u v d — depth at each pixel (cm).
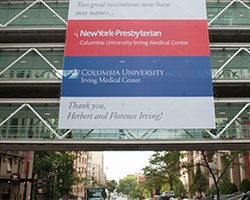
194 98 2838
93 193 3841
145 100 2819
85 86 2867
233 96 3569
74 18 3103
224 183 4822
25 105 3256
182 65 2944
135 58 2950
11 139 3081
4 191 4397
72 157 5425
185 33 3055
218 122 3142
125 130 3089
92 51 2986
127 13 3105
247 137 3072
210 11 3591
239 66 3375
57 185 5519
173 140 3022
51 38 3656
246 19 3562
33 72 3416
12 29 3503
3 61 3469
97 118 2777
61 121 2773
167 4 3144
